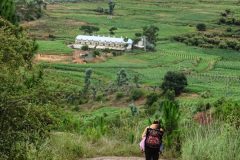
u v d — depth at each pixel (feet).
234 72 587.27
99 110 338.75
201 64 621.31
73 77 486.79
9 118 36.29
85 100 363.15
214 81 515.50
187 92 419.54
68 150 62.08
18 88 37.70
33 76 39.32
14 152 36.63
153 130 53.72
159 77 519.19
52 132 59.77
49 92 38.65
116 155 65.00
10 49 38.37
